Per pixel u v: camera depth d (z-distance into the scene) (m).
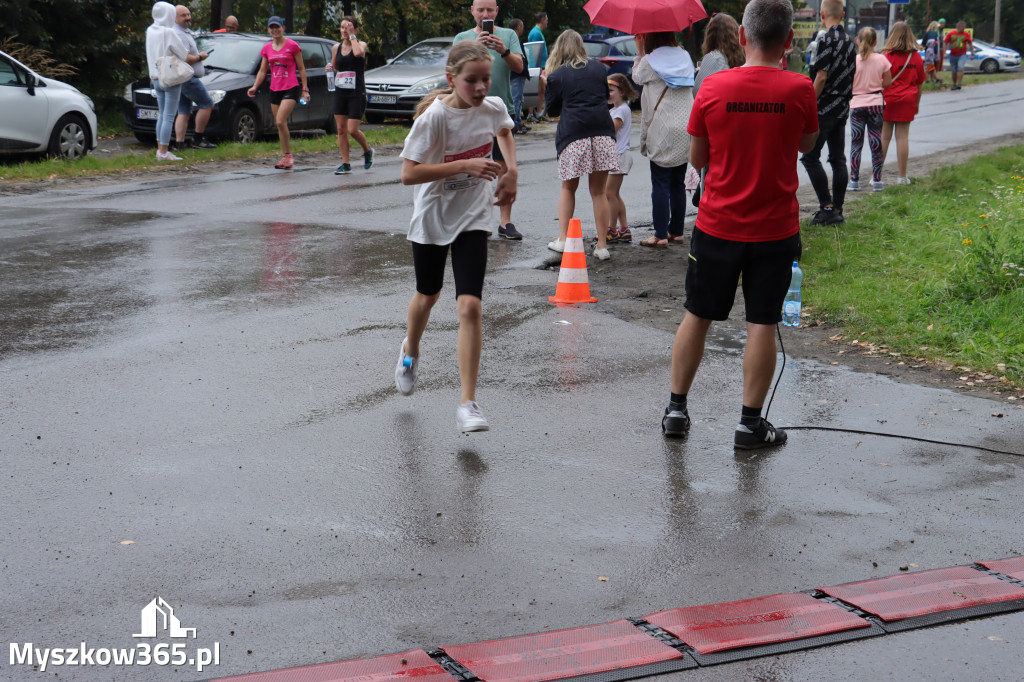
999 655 3.23
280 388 5.63
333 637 3.26
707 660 3.17
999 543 3.97
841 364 6.21
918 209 10.90
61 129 15.20
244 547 3.84
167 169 14.95
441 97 4.82
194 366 5.98
